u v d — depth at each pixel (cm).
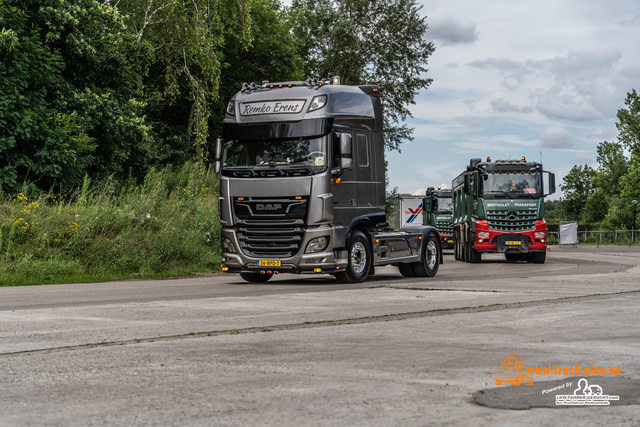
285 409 412
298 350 629
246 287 1455
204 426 377
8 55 2405
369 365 554
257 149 1570
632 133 8375
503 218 2842
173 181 2919
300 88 1572
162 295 1243
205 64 3456
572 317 877
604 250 4681
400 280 1681
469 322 827
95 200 2200
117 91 2897
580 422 381
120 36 2906
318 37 5597
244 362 571
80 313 934
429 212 4247
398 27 5619
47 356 605
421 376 509
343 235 1560
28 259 1709
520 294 1214
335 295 1212
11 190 2325
